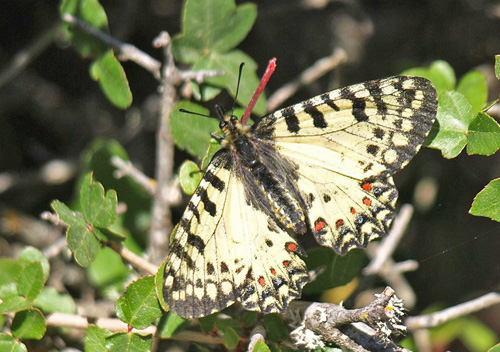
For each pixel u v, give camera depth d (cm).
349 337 72
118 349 73
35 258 74
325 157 73
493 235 79
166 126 75
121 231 77
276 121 74
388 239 75
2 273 75
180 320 73
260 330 73
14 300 73
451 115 73
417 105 72
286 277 73
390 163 73
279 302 73
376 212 73
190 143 74
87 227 73
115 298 76
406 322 74
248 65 75
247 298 73
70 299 75
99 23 75
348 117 73
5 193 79
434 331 77
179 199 76
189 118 74
